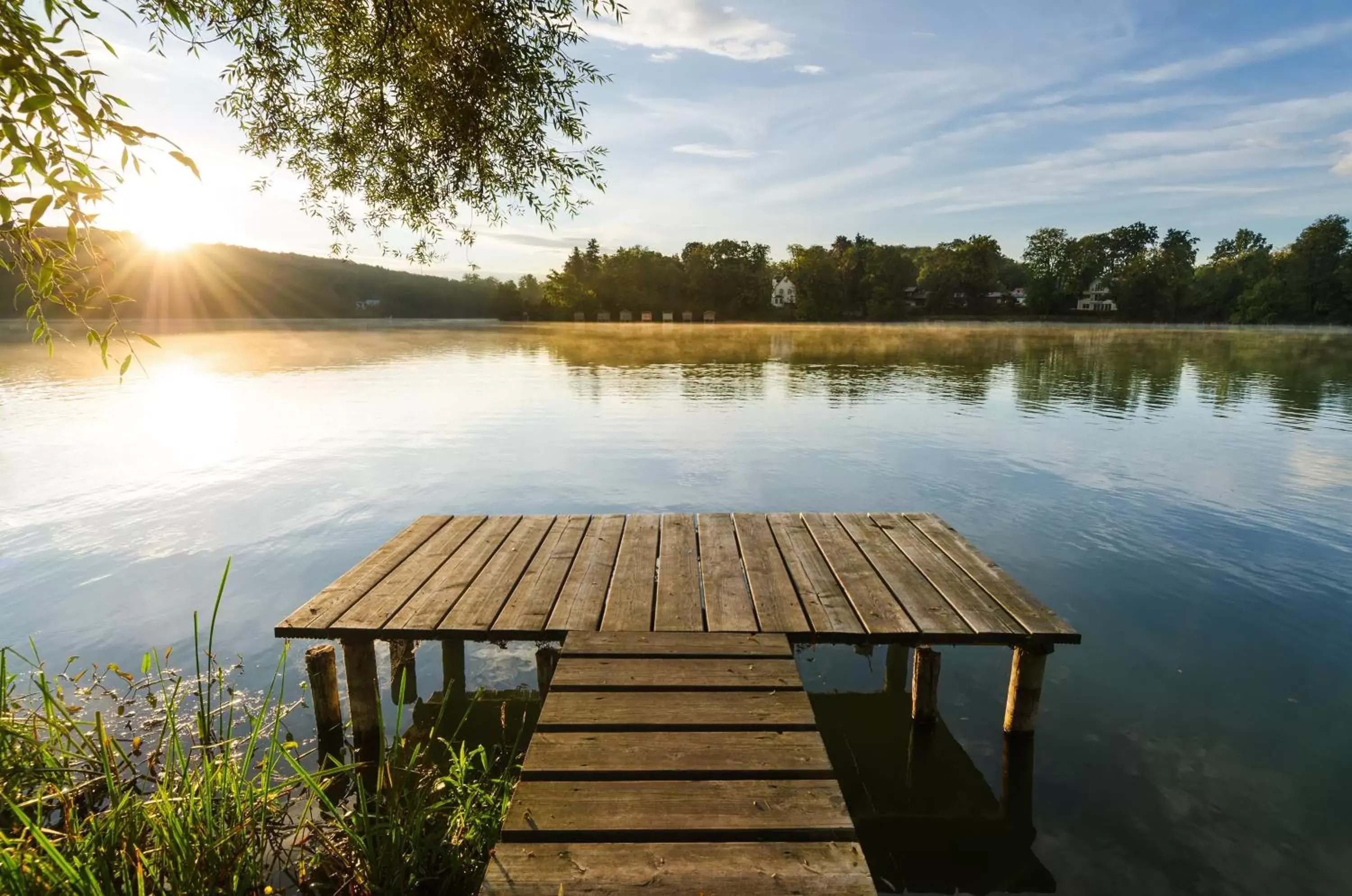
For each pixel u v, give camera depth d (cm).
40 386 1977
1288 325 7394
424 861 308
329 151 579
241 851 281
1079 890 330
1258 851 349
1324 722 452
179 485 973
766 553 562
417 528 630
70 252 263
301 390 1959
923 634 424
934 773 420
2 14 231
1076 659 529
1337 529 796
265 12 501
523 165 566
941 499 909
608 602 472
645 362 2888
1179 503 891
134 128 244
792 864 253
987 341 4453
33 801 275
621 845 262
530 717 487
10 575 669
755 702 359
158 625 574
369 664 445
